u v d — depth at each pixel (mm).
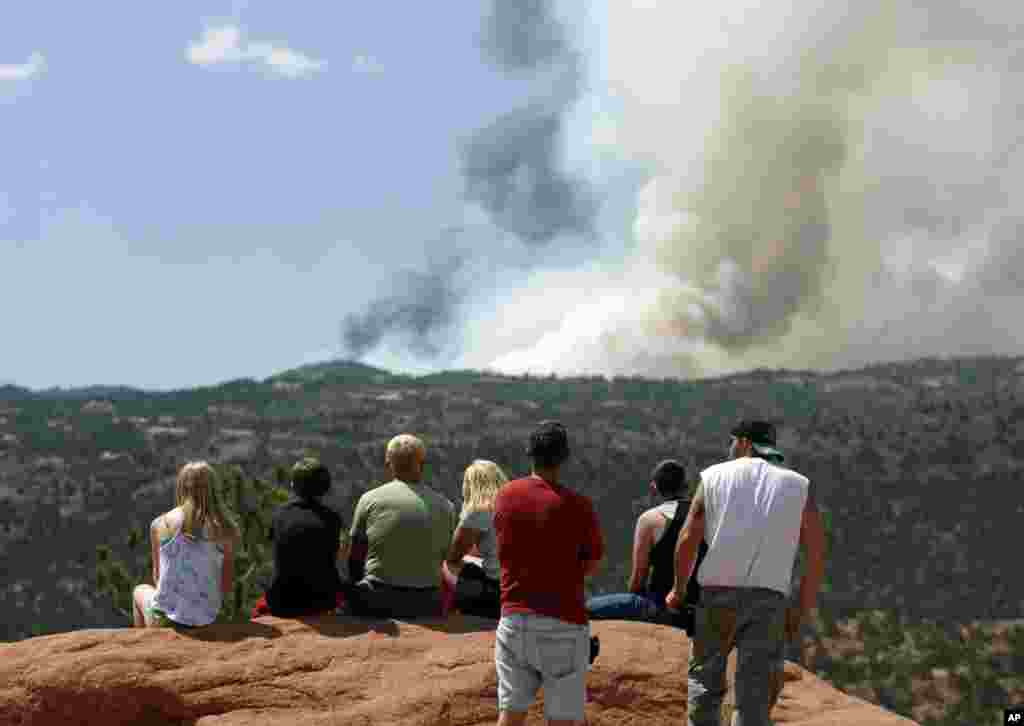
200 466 15344
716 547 11789
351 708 13812
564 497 12055
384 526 15641
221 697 13930
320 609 15656
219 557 15211
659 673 14805
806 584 11891
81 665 14117
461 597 16312
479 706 13953
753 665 11664
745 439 12328
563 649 11906
